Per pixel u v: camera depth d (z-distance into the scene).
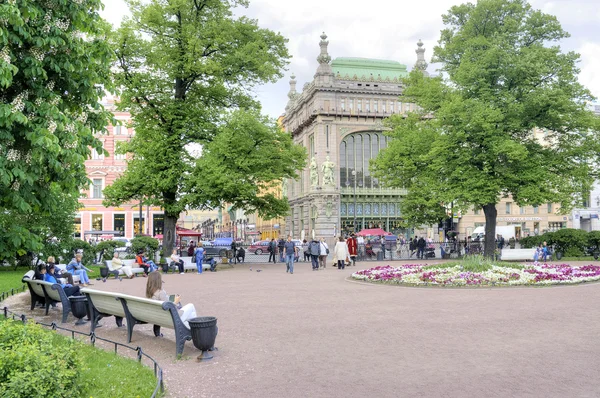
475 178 32.91
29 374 5.46
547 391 7.08
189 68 32.66
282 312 14.07
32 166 10.32
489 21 36.47
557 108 32.28
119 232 57.03
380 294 17.66
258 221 112.88
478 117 31.06
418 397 6.92
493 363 8.51
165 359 9.23
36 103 10.33
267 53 36.03
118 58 32.28
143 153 33.31
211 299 17.06
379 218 75.19
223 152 31.92
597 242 37.59
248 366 8.63
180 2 32.06
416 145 38.44
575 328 11.25
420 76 45.12
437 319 12.52
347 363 8.67
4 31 9.24
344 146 74.81
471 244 42.81
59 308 15.84
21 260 29.55
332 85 72.69
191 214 157.75
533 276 20.23
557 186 34.09
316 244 31.11
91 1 11.34
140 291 19.88
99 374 7.70
